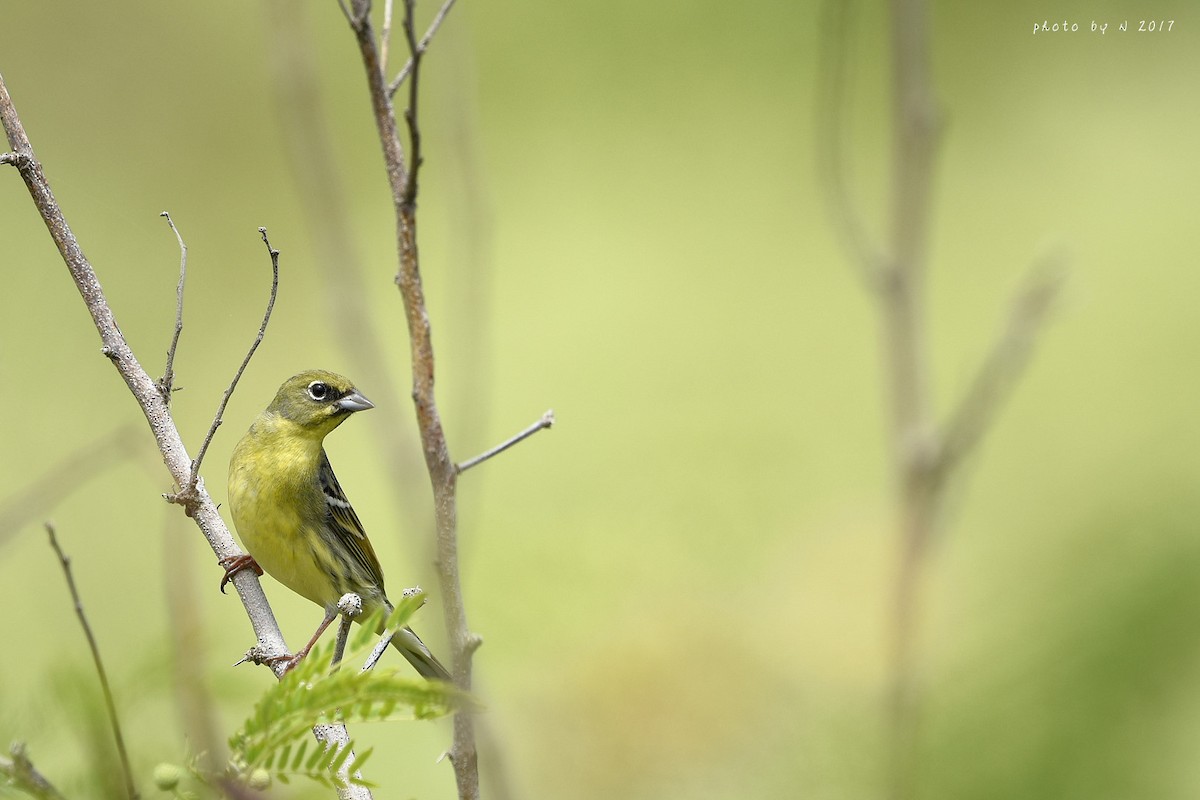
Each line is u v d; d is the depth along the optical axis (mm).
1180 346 16688
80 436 15031
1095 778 6984
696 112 20078
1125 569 7551
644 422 17016
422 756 11250
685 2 19562
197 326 18203
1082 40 19203
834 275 19703
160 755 4387
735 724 10062
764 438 16109
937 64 19406
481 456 5906
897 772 7152
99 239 18062
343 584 10695
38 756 4332
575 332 19031
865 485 14875
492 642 11453
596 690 10719
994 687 7418
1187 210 18484
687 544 12844
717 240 20078
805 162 20141
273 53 10750
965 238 19328
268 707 4438
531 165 19922
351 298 10328
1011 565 9367
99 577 11023
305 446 10523
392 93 5984
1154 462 9672
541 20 19906
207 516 7285
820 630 10969
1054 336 17359
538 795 10352
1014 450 15484
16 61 19297
